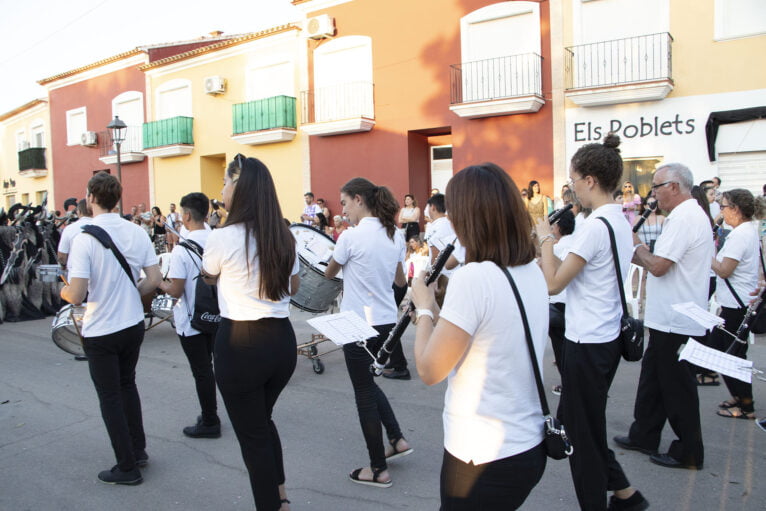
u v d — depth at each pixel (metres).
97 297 3.59
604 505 2.93
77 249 3.46
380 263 3.79
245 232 2.81
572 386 3.04
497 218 1.91
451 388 1.97
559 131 12.77
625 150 12.11
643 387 3.92
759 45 10.73
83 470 3.99
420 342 1.98
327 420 4.84
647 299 3.84
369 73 15.58
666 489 3.49
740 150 11.07
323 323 3.01
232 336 2.82
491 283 1.88
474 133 13.88
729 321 4.62
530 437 1.93
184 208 4.32
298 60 17.05
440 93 14.39
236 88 18.67
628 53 11.91
